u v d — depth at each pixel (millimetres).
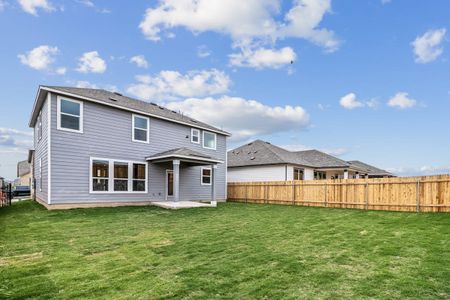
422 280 4145
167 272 4625
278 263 5082
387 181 13336
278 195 18359
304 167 25391
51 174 12086
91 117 13547
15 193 27453
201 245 6500
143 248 6238
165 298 3629
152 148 16234
